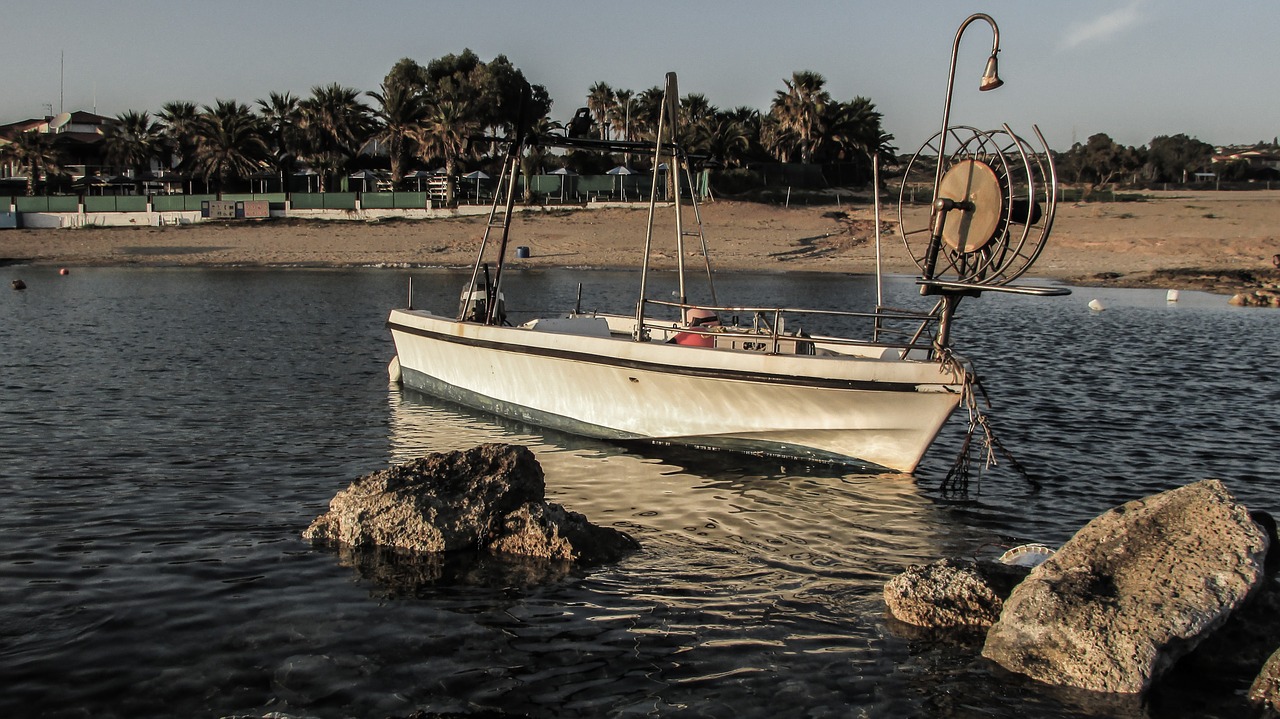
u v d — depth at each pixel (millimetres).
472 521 8750
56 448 12406
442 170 74250
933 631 7234
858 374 11367
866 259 53656
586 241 58312
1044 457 12625
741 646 6988
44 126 96875
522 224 63062
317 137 73500
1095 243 54094
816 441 12094
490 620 7336
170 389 16797
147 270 51281
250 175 72875
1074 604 6668
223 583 7918
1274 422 14664
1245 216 60438
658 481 11523
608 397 13250
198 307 31906
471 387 15266
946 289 10508
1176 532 6980
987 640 6891
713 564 8648
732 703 6184
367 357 20984
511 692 6277
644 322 14672
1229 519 6902
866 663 6734
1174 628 6410
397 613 7418
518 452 9234
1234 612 6805
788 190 69000
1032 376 19109
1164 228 56750
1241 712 6098
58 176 78500
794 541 9344
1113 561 6930
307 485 10898
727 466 12203
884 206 67812
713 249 55938
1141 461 12398
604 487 11227
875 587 8148
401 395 16578
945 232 10547
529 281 44906
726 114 84125
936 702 6219
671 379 12578
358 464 11906
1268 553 7473
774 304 36156
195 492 10516
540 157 74125
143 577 8023
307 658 6660
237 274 48688
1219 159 136000
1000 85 9992
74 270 51156
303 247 59125
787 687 6391
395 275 48062
